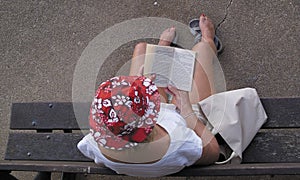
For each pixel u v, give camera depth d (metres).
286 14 2.88
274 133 2.34
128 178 2.85
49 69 3.15
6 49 3.22
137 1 3.07
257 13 2.92
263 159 2.31
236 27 2.93
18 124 2.58
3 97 3.18
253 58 2.87
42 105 2.57
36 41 3.19
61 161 2.46
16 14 3.24
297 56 2.83
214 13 2.97
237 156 2.29
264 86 2.83
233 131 2.29
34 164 2.21
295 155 2.29
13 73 3.19
